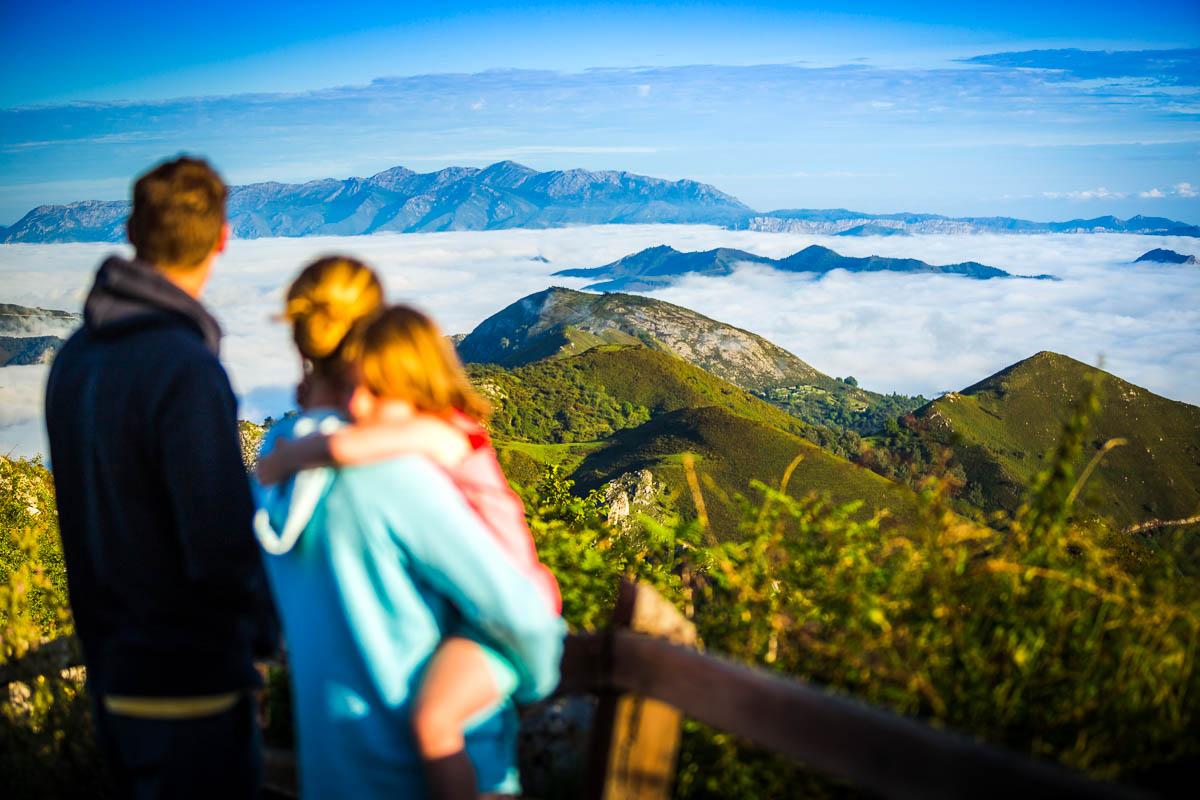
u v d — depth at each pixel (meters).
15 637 3.27
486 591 1.76
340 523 1.80
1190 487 181.12
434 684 1.76
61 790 3.00
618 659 2.09
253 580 2.12
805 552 2.62
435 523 1.77
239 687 2.14
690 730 2.31
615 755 2.08
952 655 2.26
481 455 1.98
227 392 2.13
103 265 2.12
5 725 3.11
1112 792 1.29
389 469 1.78
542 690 1.88
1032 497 2.49
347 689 1.81
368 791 1.79
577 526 4.11
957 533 2.42
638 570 3.63
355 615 1.79
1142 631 2.23
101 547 2.08
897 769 1.53
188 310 2.12
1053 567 2.37
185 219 2.08
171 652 2.05
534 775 2.62
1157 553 2.45
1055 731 2.11
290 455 1.87
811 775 2.15
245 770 2.20
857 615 2.29
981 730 2.11
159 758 2.06
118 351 2.06
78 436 2.08
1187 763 2.01
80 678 3.30
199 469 2.02
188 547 2.02
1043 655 2.23
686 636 2.16
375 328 1.85
